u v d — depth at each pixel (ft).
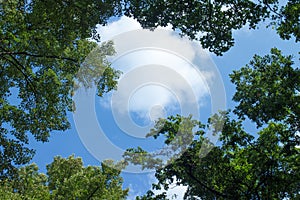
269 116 53.06
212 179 59.72
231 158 58.95
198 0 39.75
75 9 39.99
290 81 51.49
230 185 58.70
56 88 55.06
